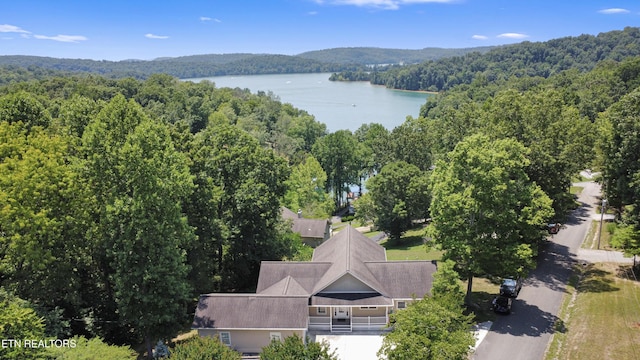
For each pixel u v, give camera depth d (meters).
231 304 36.56
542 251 51.31
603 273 44.31
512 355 32.44
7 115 47.84
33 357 23.89
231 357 25.97
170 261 34.62
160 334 35.03
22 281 33.84
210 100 164.00
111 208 32.91
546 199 39.69
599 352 31.39
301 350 26.33
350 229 49.00
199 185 44.16
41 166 33.56
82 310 36.84
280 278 40.78
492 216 37.41
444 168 41.00
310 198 83.44
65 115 50.94
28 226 31.25
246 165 49.41
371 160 103.69
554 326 36.12
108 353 26.91
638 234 40.72
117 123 38.88
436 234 40.06
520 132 49.59
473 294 42.66
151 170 34.00
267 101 186.00
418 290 38.06
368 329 37.97
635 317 34.88
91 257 37.53
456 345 25.64
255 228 49.47
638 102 44.78
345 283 38.28
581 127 51.09
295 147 126.94
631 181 44.22
